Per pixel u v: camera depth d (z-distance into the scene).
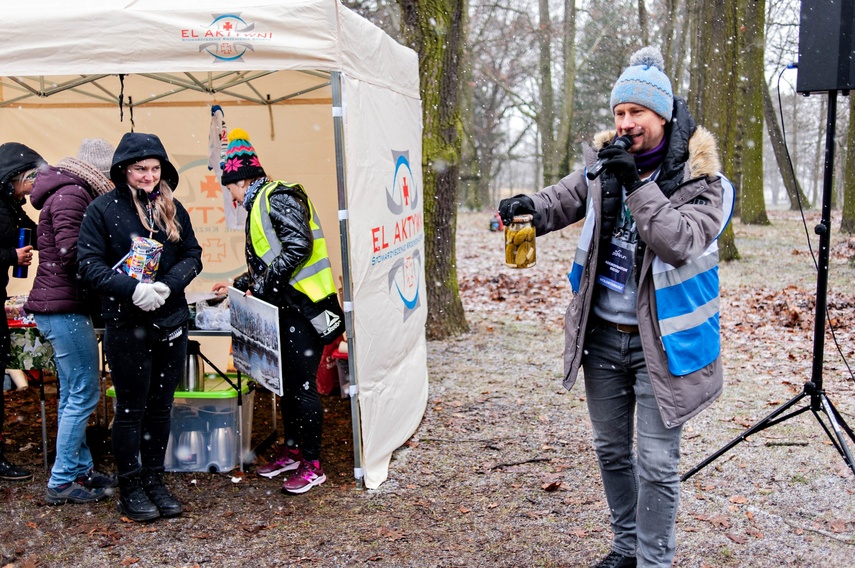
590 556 3.40
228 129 5.97
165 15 3.72
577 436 5.08
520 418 5.49
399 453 4.80
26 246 4.25
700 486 4.16
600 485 4.23
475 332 8.53
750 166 20.41
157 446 3.91
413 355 5.29
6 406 5.75
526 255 3.11
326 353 6.06
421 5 7.64
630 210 2.58
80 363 3.89
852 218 14.91
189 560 3.40
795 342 7.68
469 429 5.26
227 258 6.13
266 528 3.73
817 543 3.50
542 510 3.91
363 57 4.19
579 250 2.96
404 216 5.02
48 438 5.04
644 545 2.81
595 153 2.94
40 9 3.76
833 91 3.78
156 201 3.68
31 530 3.70
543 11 25.69
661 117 2.66
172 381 3.85
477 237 21.25
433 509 3.94
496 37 28.33
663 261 2.62
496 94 32.66
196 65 3.75
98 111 5.90
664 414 2.68
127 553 3.47
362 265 4.12
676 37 24.48
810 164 42.94
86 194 3.83
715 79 14.82
